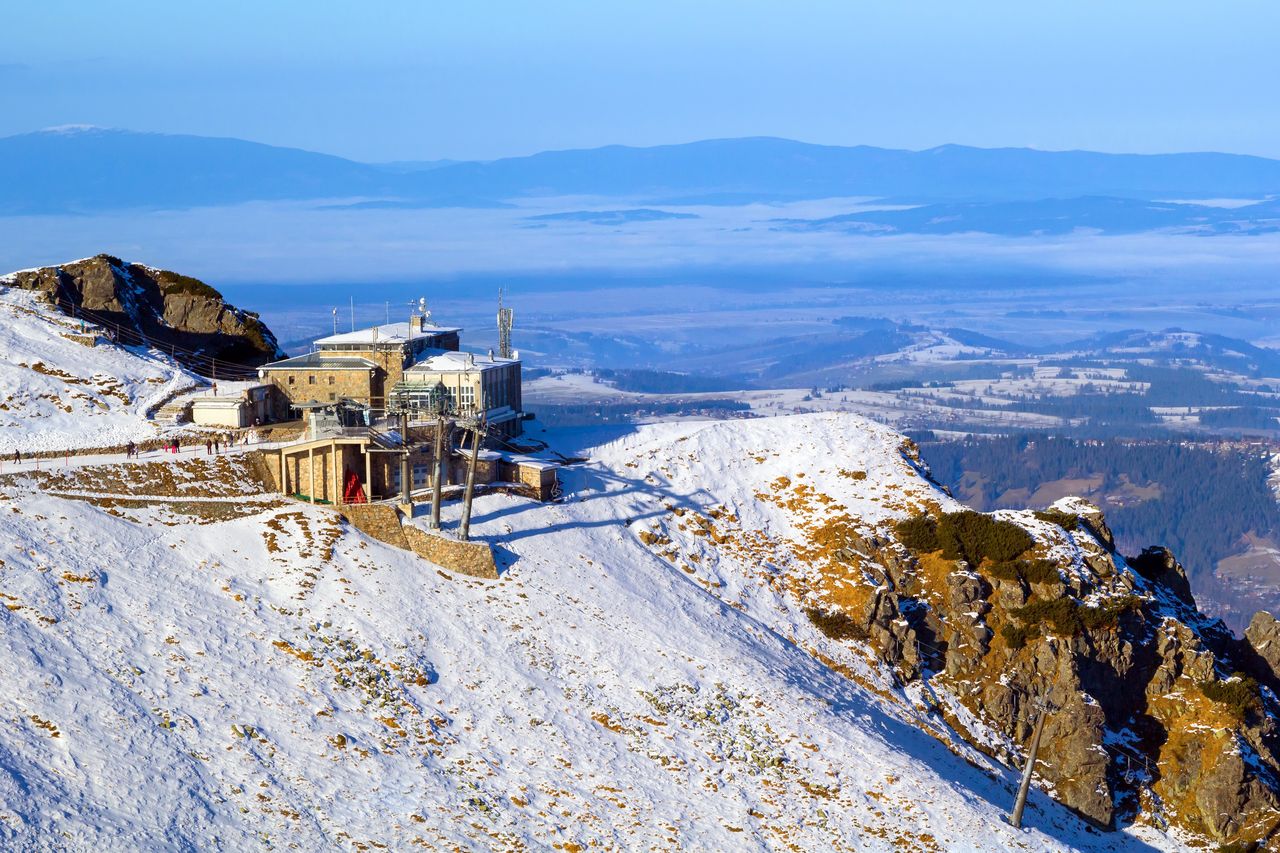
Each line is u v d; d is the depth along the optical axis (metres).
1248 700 110.25
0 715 79.50
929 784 94.06
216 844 75.88
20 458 110.00
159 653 89.81
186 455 112.50
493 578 107.69
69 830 72.88
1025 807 100.12
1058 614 112.56
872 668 112.19
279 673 91.69
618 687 99.00
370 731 89.06
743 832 86.81
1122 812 106.06
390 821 81.50
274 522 107.25
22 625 87.44
